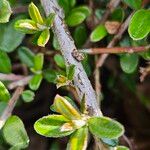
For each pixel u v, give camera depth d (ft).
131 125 1.01
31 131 0.99
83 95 0.50
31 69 0.77
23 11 0.76
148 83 0.96
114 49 0.72
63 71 0.74
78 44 0.80
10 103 0.68
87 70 0.71
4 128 0.63
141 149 0.99
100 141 0.52
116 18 0.75
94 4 0.81
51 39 0.84
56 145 0.91
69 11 0.73
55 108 0.50
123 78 0.93
